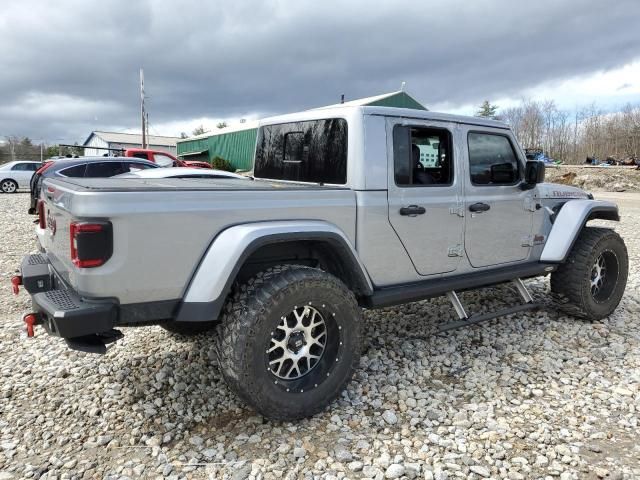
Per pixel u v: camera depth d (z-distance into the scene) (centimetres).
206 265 284
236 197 298
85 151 6425
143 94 3625
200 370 390
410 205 372
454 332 469
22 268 358
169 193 276
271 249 334
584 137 5609
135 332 468
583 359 412
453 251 405
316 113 390
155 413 331
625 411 333
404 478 266
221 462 279
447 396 351
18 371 393
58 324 254
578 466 275
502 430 309
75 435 307
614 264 506
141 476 268
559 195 501
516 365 402
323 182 381
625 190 2611
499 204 434
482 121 426
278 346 308
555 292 495
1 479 265
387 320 502
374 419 323
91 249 258
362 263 354
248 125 3925
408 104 3036
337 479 265
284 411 304
